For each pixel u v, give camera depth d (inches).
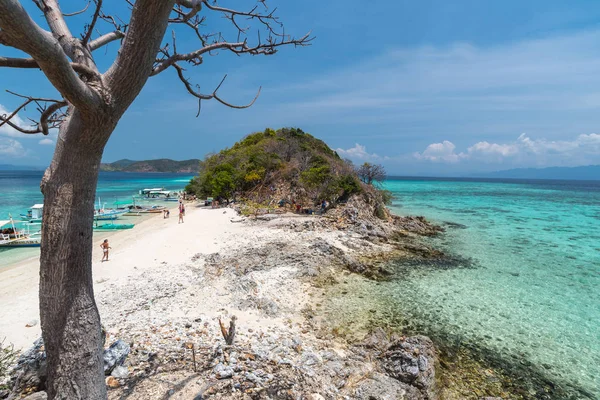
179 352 327.0
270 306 521.7
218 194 1637.6
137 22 111.0
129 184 4906.5
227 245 877.8
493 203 2506.2
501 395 362.6
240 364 307.3
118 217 1566.2
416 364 350.6
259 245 850.1
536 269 813.2
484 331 497.0
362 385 322.0
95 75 117.6
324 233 1019.9
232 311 509.0
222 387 254.8
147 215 1632.6
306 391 285.9
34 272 711.1
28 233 1118.4
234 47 171.2
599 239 1178.0
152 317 467.8
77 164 124.1
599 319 544.4
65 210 125.6
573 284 709.3
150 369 278.8
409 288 658.2
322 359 376.8
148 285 595.8
